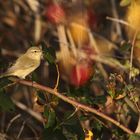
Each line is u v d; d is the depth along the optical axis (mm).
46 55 8758
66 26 14414
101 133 9336
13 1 17422
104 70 13430
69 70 13891
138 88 9961
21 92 15461
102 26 15750
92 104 9289
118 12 15625
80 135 8266
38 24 15984
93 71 10156
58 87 8953
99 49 14820
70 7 14734
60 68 14234
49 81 14352
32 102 14750
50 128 8195
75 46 14484
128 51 12391
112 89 8859
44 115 8297
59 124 8234
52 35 15984
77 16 14453
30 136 13703
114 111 10320
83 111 8820
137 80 10633
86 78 9992
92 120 9578
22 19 17375
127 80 10836
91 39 13984
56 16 14102
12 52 16406
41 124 13977
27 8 17109
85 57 13336
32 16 17219
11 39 17156
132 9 11008
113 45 14203
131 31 12492
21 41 17172
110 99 9172
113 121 8391
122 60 12891
